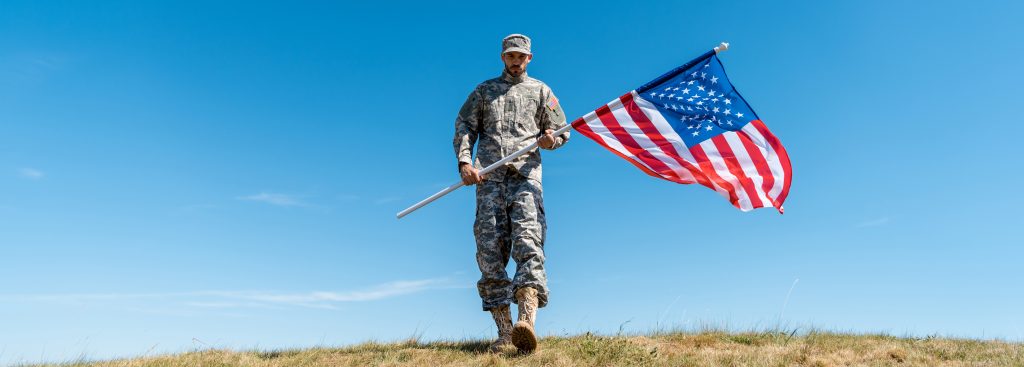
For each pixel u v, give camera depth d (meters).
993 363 5.54
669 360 5.45
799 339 6.76
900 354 5.82
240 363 5.72
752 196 6.06
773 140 6.09
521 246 5.77
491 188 6.12
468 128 6.29
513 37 6.24
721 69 6.16
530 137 6.22
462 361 5.52
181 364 5.70
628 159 6.13
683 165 6.09
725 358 5.55
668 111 6.09
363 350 6.38
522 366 5.23
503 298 6.08
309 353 6.26
